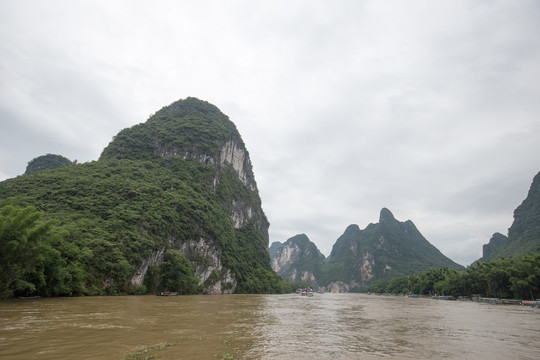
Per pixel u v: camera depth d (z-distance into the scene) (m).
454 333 21.33
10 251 27.95
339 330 22.03
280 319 27.59
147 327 19.41
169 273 60.66
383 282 158.38
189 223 73.25
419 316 33.31
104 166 82.12
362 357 13.73
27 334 15.62
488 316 33.56
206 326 21.09
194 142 108.69
